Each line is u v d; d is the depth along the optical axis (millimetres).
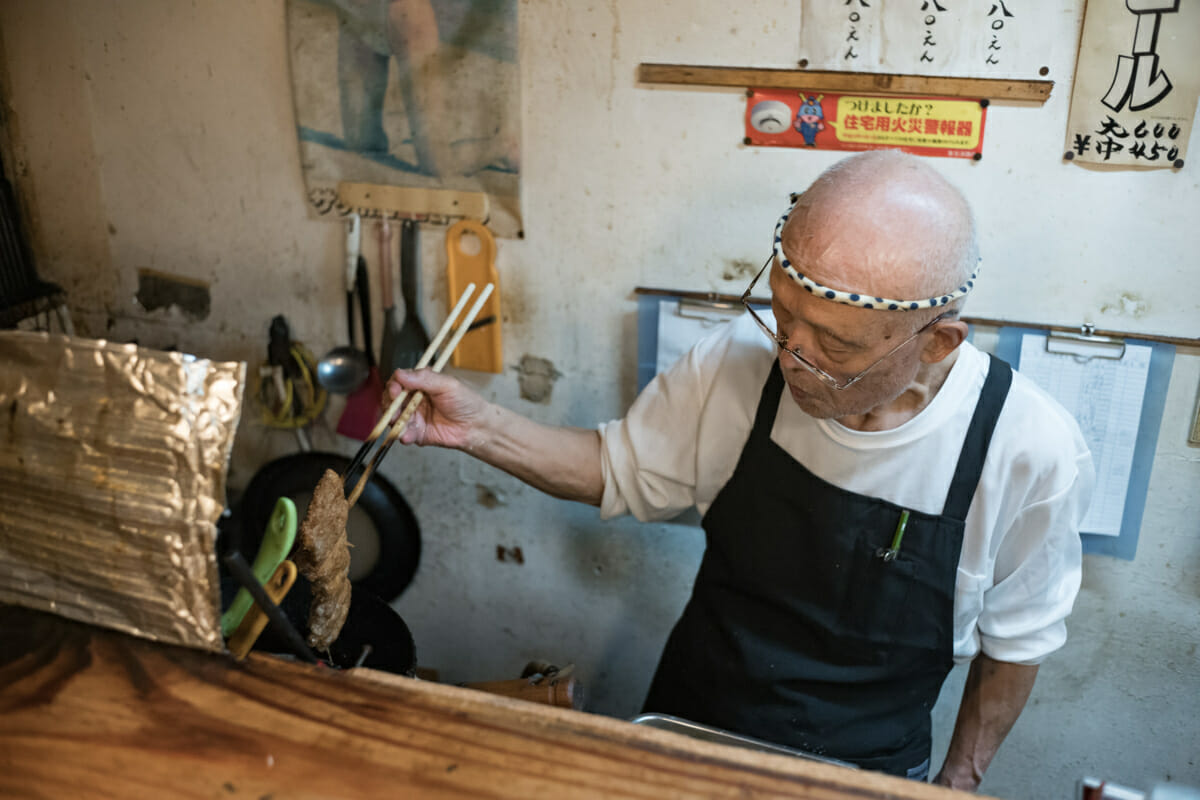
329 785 688
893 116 1481
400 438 1282
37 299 1943
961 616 1266
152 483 754
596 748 721
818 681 1303
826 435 1196
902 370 1038
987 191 1490
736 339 1299
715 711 1363
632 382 1775
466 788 687
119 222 1909
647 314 1698
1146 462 1583
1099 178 1442
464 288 1774
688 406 1330
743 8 1480
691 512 1847
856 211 956
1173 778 1818
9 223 1916
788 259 985
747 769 708
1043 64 1400
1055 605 1271
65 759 706
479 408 1303
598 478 1389
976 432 1157
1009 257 1520
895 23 1428
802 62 1486
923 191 978
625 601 1978
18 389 776
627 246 1675
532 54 1584
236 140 1785
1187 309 1484
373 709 752
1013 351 1562
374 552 2062
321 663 827
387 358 1849
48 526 800
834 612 1267
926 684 1326
